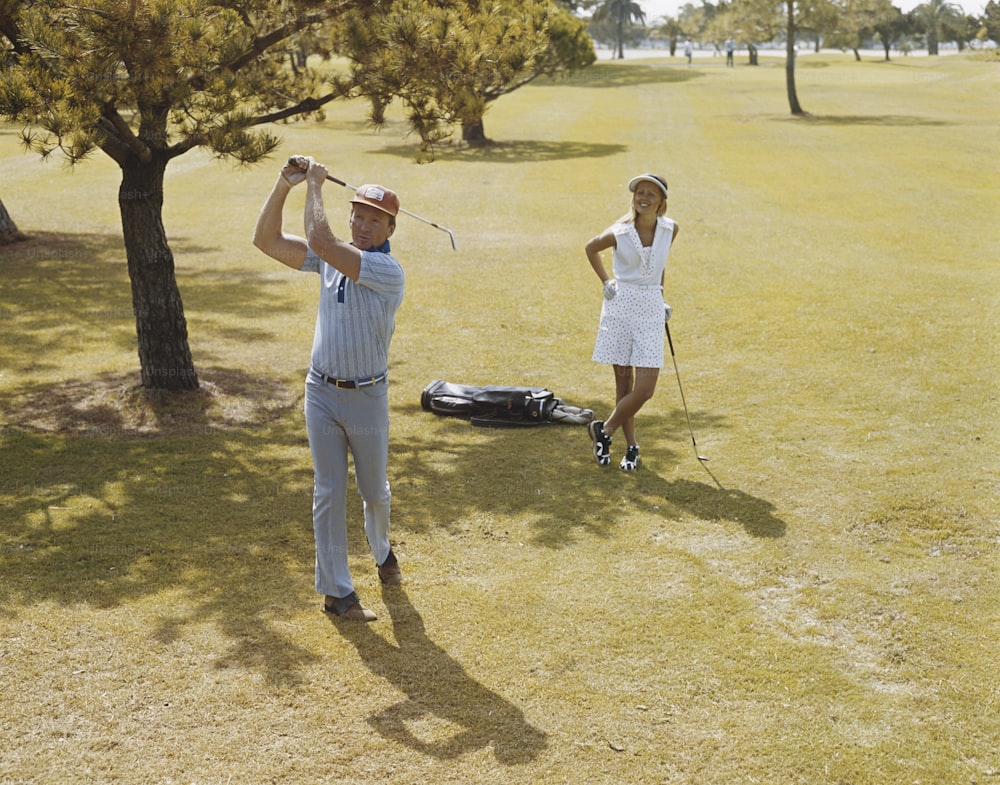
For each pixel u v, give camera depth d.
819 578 4.93
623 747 3.61
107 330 10.05
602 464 6.45
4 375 8.44
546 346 9.62
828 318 10.55
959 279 12.60
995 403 7.72
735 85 52.22
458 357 9.20
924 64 72.56
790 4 37.31
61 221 17.12
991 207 18.52
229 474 6.30
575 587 4.82
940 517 5.64
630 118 36.25
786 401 7.86
